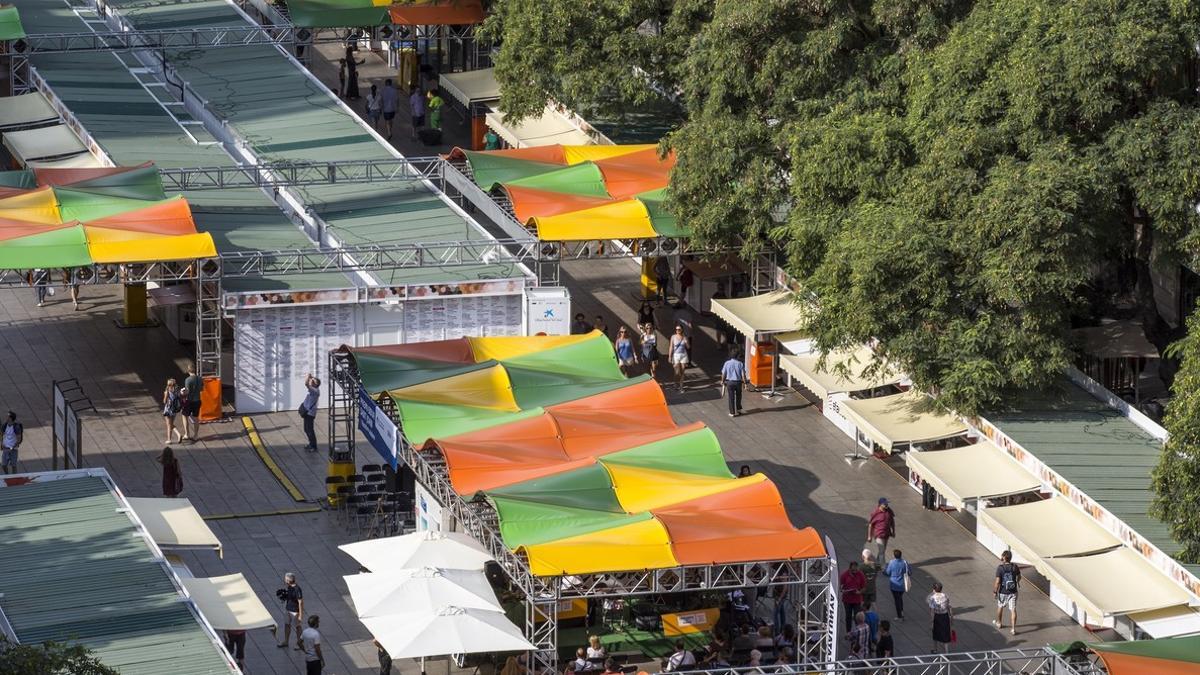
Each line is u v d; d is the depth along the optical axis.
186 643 85.56
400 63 194.62
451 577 96.25
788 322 131.12
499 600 100.88
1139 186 112.00
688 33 151.75
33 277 123.62
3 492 101.94
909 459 112.06
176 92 173.38
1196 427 97.81
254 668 98.25
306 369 129.12
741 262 142.75
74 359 136.25
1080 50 110.62
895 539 114.25
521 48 156.50
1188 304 133.75
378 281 130.38
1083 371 129.00
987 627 104.62
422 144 181.62
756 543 94.50
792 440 127.25
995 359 113.69
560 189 137.50
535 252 132.75
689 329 141.62
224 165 150.88
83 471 105.19
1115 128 112.31
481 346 117.12
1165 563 98.38
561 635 99.75
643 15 154.12
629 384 111.88
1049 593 108.56
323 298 127.62
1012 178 110.88
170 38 184.38
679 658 94.94
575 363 115.75
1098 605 95.88
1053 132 113.19
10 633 85.56
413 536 100.19
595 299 149.25
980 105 114.19
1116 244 116.38
